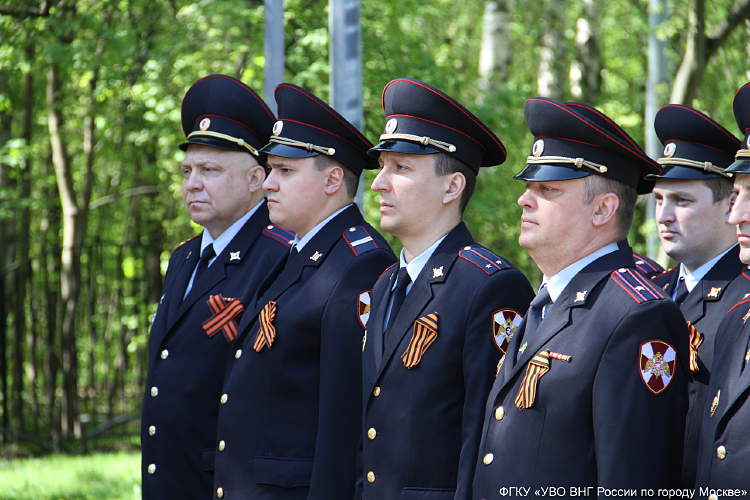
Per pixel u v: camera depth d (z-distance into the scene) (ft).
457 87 80.28
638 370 20.06
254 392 28.45
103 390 91.35
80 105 93.86
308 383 27.94
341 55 45.62
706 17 65.67
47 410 82.23
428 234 25.29
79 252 76.07
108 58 75.87
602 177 21.65
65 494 55.98
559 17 108.17
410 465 23.90
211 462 31.04
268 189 29.04
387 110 25.88
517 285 24.27
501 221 82.53
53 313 76.59
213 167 32.42
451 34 123.24
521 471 20.89
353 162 28.99
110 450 74.18
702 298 27.48
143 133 83.20
